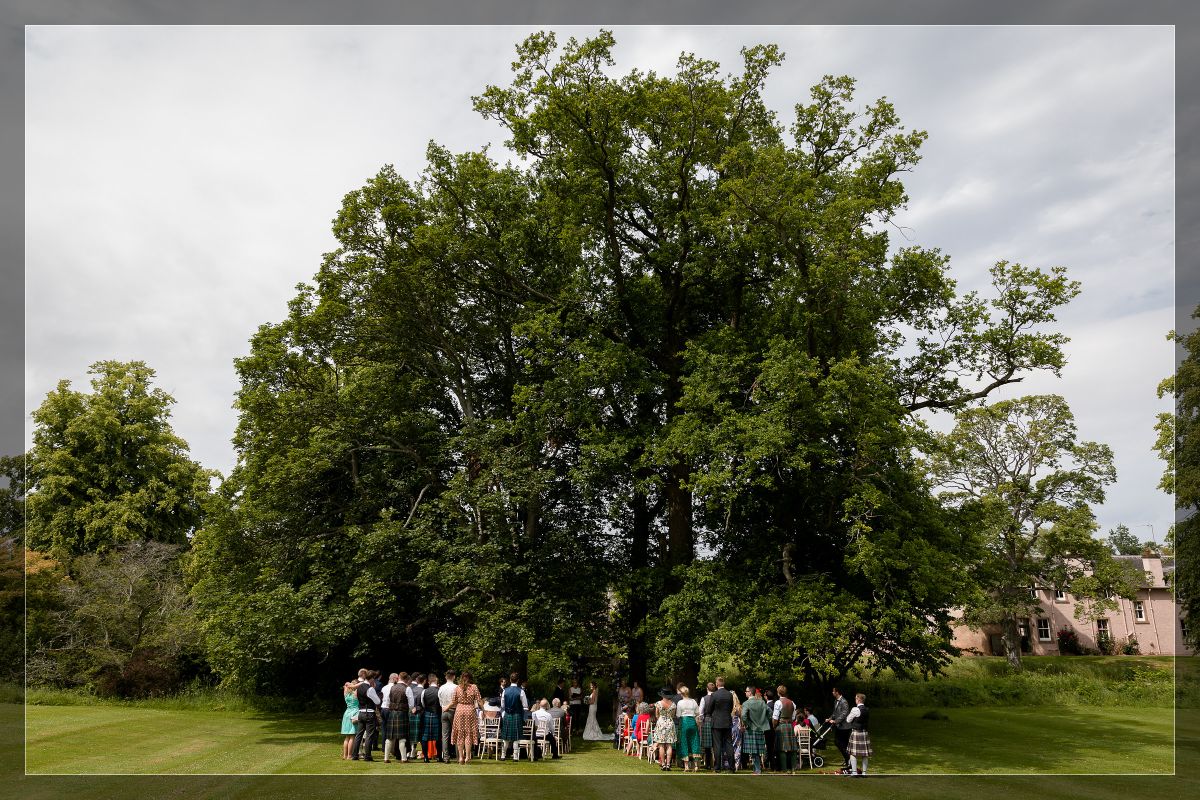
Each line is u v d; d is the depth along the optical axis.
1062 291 22.58
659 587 24.56
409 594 26.56
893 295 24.48
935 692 36.22
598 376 23.41
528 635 22.16
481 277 27.34
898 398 24.09
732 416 20.59
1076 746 21.66
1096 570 45.88
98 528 41.16
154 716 25.16
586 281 26.67
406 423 27.09
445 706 17.20
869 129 24.22
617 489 27.30
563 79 23.95
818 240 21.58
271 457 25.81
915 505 21.53
